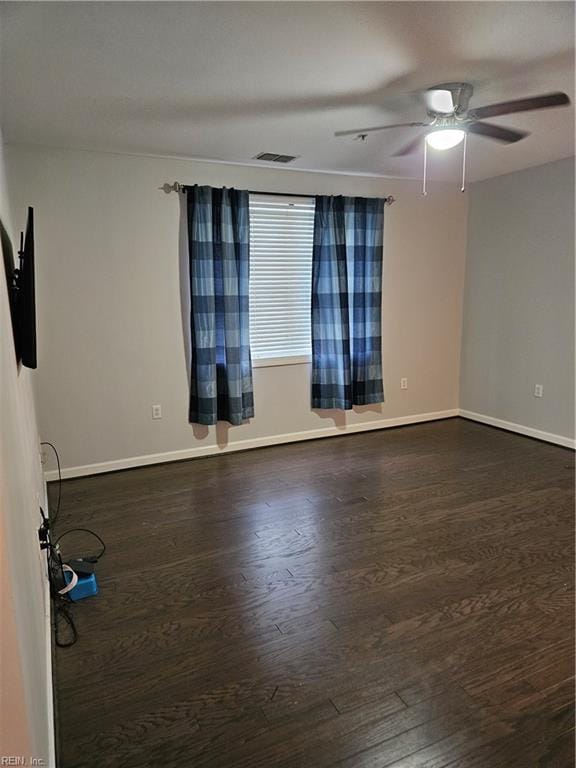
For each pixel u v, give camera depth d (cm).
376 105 277
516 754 157
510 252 480
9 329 163
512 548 280
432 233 507
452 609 228
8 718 83
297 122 304
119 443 403
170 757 158
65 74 234
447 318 532
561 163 424
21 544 128
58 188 357
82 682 188
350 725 168
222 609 229
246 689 184
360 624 219
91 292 378
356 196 461
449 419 546
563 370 443
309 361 467
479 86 253
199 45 207
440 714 172
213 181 404
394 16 187
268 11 182
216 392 419
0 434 96
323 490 363
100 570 262
